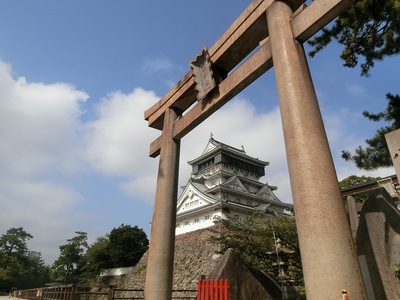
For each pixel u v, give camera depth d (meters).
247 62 6.84
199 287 8.17
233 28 7.44
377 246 5.31
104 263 41.88
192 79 8.67
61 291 12.17
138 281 32.25
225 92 7.21
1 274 54.09
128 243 42.28
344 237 3.96
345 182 23.55
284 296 12.60
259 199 42.34
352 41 9.99
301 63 5.41
